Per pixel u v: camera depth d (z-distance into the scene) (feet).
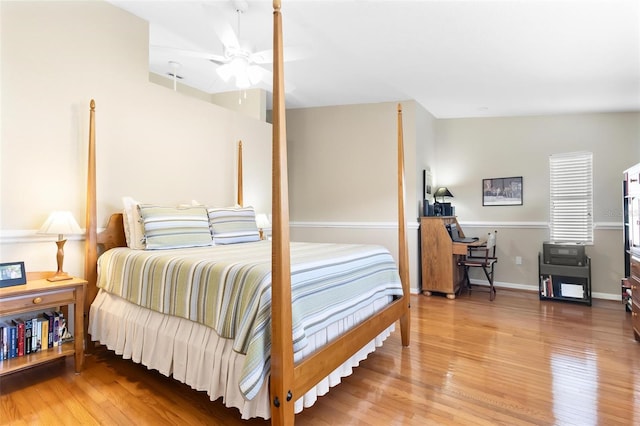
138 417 5.74
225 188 12.58
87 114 8.66
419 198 15.29
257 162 14.01
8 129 7.34
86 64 8.65
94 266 8.42
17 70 7.47
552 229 14.85
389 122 15.65
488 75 11.35
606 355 8.34
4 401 6.22
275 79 4.69
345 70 11.80
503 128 16.03
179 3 8.87
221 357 5.38
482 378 7.19
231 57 8.34
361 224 16.20
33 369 7.54
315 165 17.20
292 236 17.74
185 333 6.15
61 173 8.19
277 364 4.61
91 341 8.41
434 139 17.22
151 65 12.21
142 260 7.25
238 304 5.24
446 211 15.81
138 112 9.82
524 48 9.28
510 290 15.47
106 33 9.05
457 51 9.86
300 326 5.05
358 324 6.95
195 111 11.52
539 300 13.73
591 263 14.16
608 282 13.88
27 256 7.68
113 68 9.21
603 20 7.65
